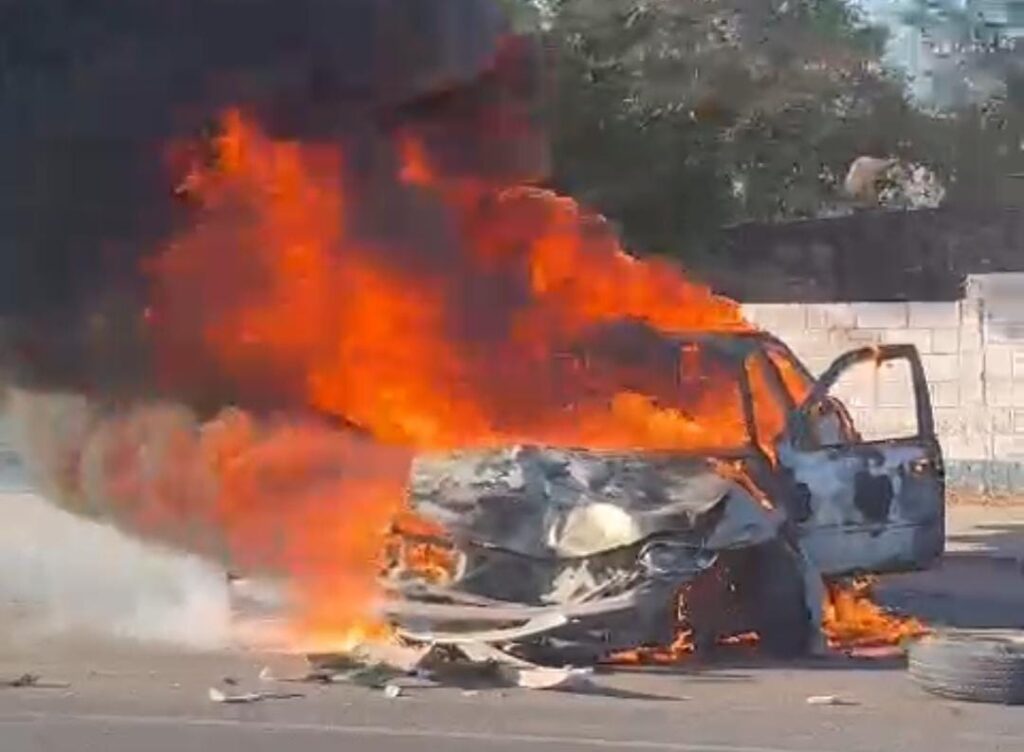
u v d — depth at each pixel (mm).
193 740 8156
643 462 10609
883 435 22359
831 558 11383
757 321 22891
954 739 8391
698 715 8891
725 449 10969
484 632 9992
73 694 9289
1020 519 20078
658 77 22922
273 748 7992
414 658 9922
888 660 10719
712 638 10516
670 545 10148
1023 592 14297
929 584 14820
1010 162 29438
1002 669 9320
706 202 23266
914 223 26422
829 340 22641
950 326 22375
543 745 8086
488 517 10383
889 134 29219
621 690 9578
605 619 9992
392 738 8219
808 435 11391
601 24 22250
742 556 10547
